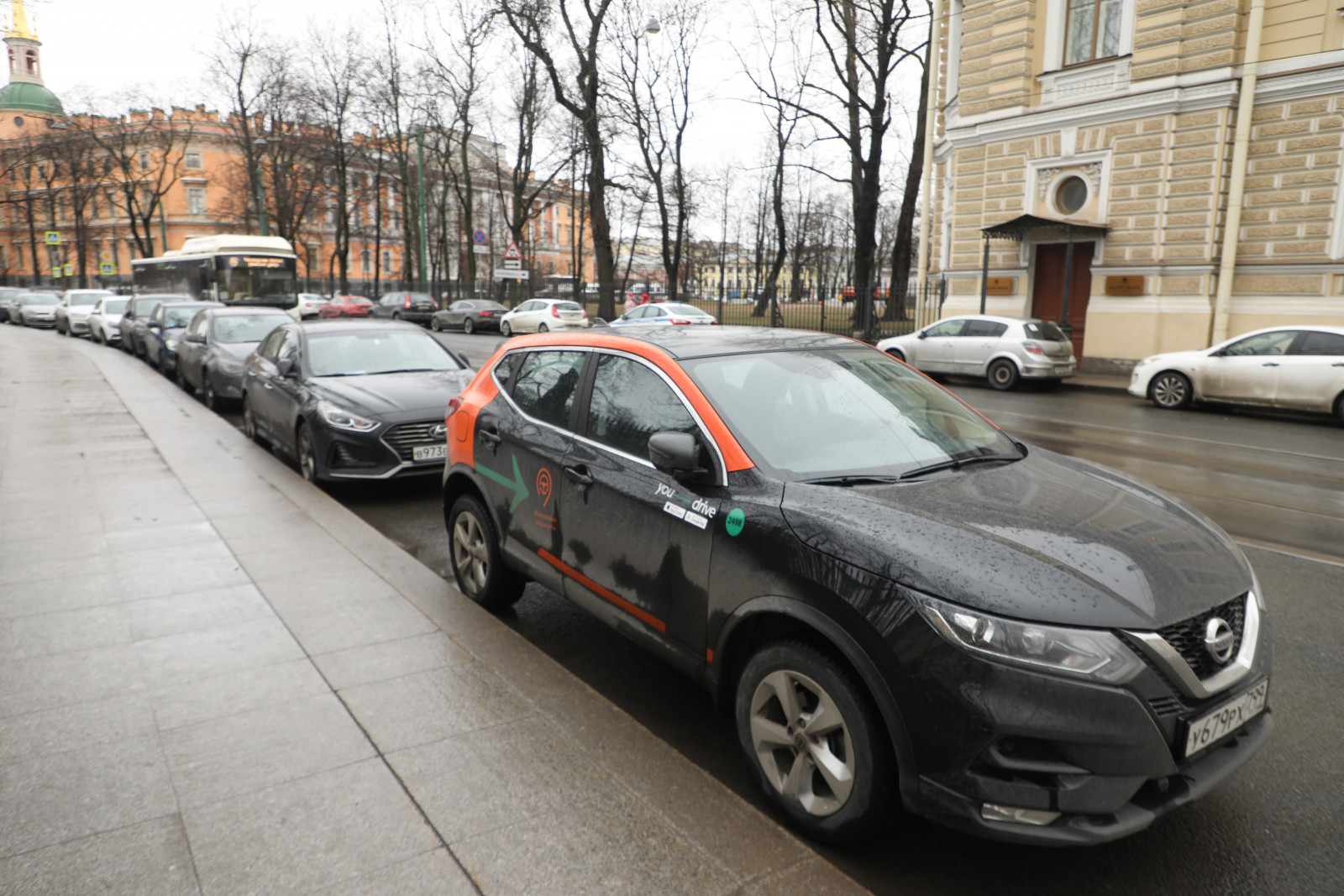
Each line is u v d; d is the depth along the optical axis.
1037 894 2.57
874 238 29.38
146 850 2.50
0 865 2.43
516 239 40.94
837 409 3.45
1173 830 2.88
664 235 38.00
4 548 5.39
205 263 29.92
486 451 4.46
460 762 2.95
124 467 7.78
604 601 3.61
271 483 7.15
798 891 2.33
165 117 66.12
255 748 3.05
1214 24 16.47
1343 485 8.24
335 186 54.22
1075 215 18.86
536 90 38.41
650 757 2.99
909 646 2.38
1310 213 15.95
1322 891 2.58
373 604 4.44
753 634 3.00
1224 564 2.71
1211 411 13.76
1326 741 3.41
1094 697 2.25
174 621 4.20
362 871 2.41
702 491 3.12
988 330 16.78
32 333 32.22
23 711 3.32
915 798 2.40
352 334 8.92
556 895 2.31
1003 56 19.45
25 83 68.19
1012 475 3.21
